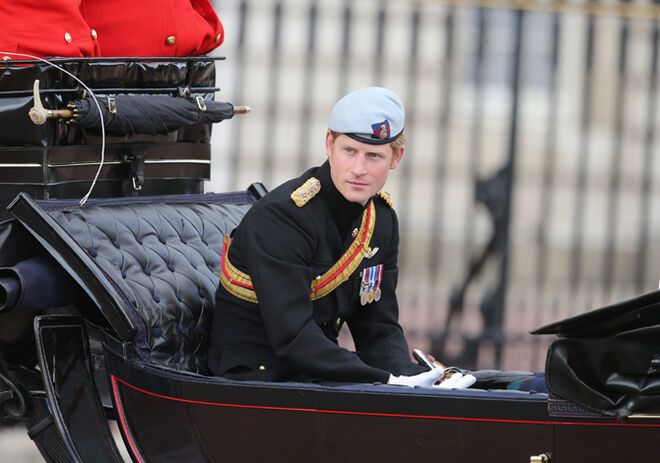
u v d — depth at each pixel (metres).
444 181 31.33
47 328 15.94
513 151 30.94
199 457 15.61
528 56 33.38
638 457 14.06
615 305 13.53
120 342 15.95
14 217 16.02
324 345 15.64
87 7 18.11
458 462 14.61
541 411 14.27
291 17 31.55
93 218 16.47
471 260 30.91
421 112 32.38
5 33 16.78
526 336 30.25
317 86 31.67
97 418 16.00
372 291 16.72
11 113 16.44
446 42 32.06
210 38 19.34
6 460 24.09
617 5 30.80
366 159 15.91
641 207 32.19
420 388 14.75
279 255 15.81
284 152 31.69
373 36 31.69
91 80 17.06
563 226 33.28
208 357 16.61
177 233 17.36
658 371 13.66
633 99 33.22
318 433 15.06
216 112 18.45
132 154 17.64
